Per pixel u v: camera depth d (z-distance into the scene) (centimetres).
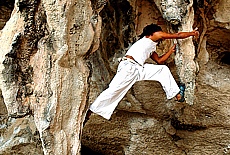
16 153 508
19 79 364
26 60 364
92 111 398
